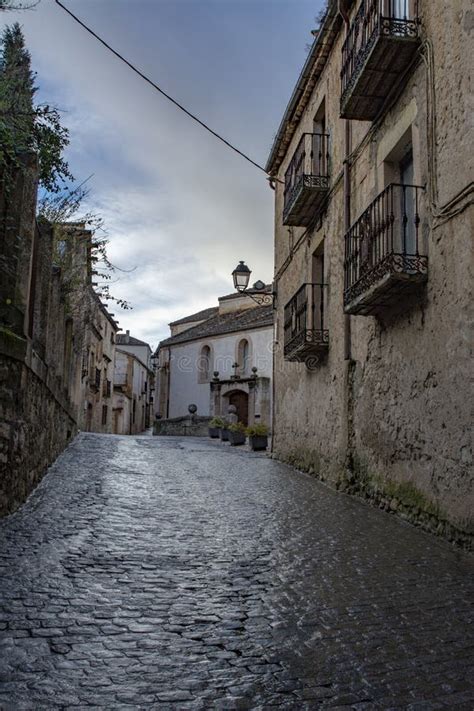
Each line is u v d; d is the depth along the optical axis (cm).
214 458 1440
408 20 702
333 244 1064
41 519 615
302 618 380
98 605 385
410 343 713
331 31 1069
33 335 746
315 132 1221
